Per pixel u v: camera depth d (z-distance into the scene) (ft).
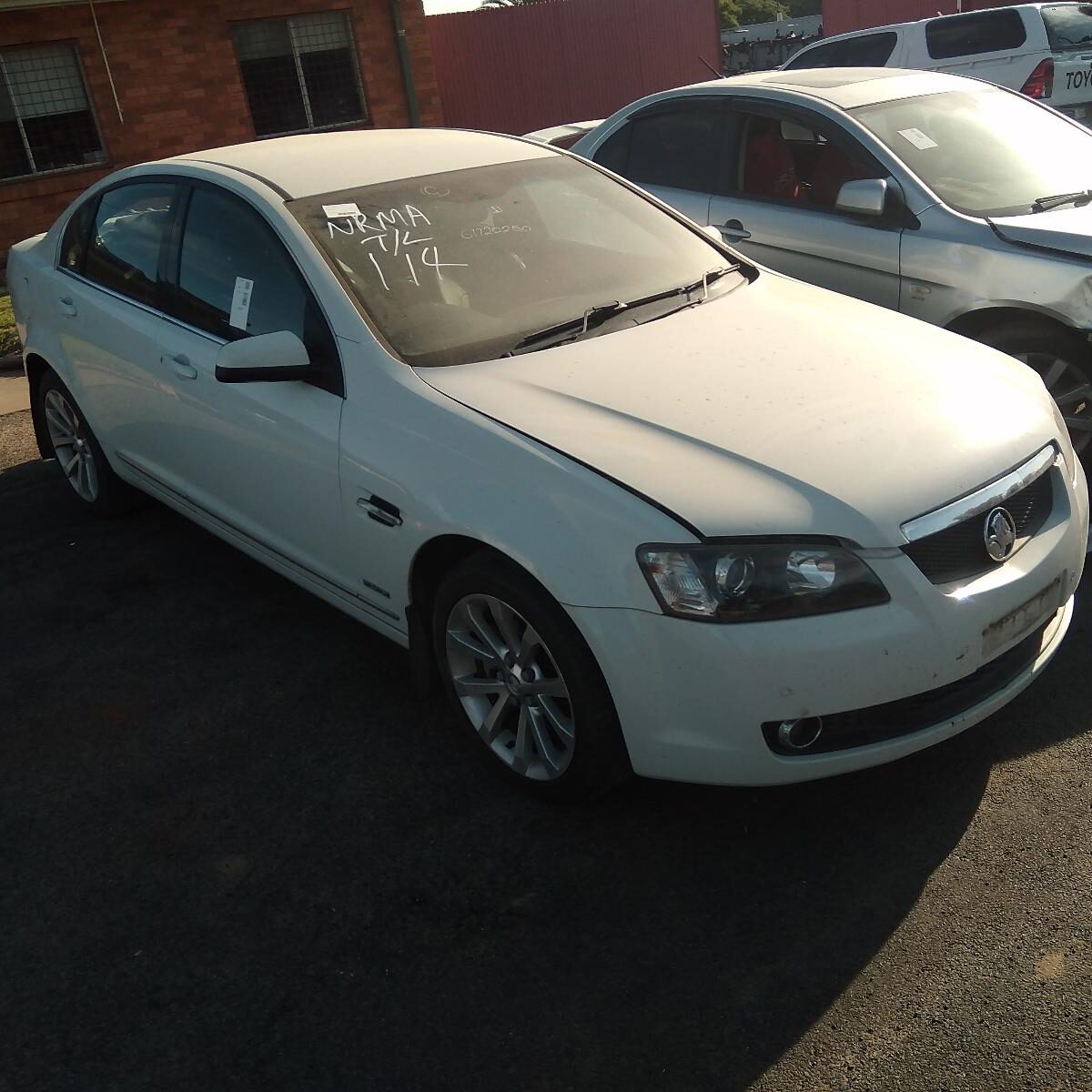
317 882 9.93
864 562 8.96
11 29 44.83
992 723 11.21
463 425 10.34
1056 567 10.11
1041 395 11.23
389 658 13.47
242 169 13.50
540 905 9.46
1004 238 15.55
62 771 11.84
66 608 15.38
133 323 14.62
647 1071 7.87
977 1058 7.70
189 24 48.88
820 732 9.18
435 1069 8.02
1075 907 8.87
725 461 9.48
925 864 9.50
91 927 9.62
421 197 13.01
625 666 9.19
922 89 19.01
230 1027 8.50
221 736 12.17
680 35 71.51
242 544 13.99
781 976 8.55
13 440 22.48
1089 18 36.29
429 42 55.52
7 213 46.03
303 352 11.42
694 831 10.16
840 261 17.49
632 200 14.39
